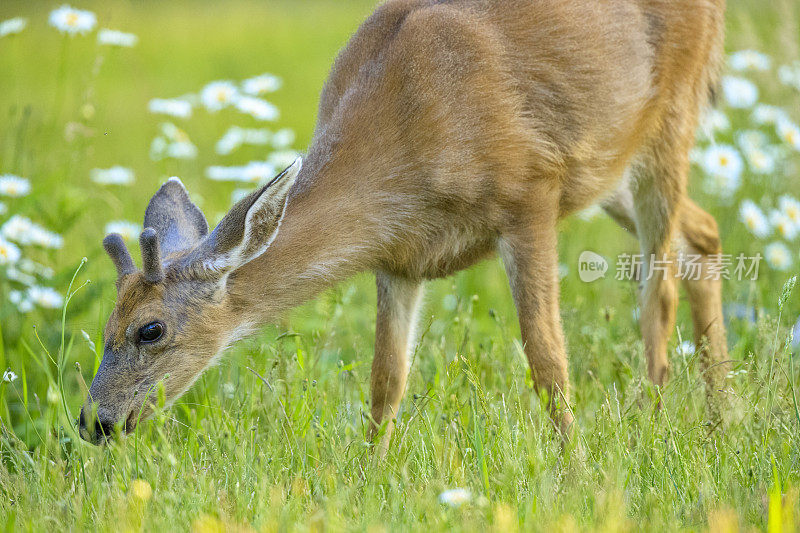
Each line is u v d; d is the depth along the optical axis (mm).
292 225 8492
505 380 9062
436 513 6574
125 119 21219
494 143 8781
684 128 10773
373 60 9008
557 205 9352
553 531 6168
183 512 6730
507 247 9047
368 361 9969
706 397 8852
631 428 8414
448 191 8727
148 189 15273
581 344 10062
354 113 8781
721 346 10023
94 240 13062
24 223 10562
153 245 7953
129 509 6797
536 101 9203
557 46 9281
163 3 39719
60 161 14469
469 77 8781
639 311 10477
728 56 14719
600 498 6512
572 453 7320
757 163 13125
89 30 12359
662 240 10672
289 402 8328
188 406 9266
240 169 12312
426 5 9211
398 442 7781
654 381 9914
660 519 6418
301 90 24781
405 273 9219
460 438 7742
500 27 9117
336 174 8648
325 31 33125
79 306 10234
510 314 11938
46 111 19750
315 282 8641
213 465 7582
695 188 14391
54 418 8844
